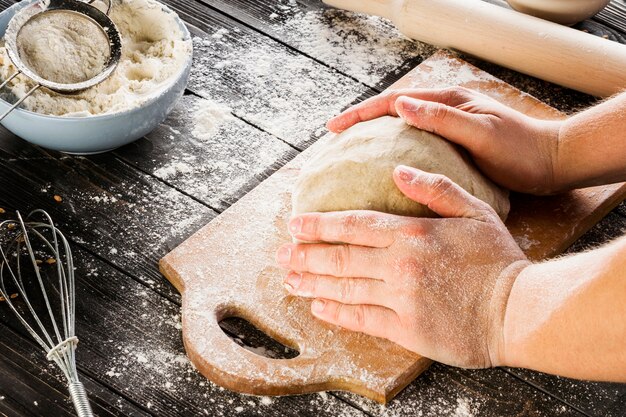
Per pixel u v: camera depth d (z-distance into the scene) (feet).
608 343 3.28
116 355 3.59
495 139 3.80
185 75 4.03
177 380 3.55
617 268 3.26
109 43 4.01
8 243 3.82
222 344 3.58
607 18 4.81
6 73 3.95
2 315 3.65
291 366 3.54
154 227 3.91
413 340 3.51
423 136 3.77
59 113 3.93
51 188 3.99
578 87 4.42
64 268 3.77
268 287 3.73
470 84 4.38
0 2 4.59
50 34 3.95
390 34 4.68
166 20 4.23
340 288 3.58
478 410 3.54
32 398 3.48
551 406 3.56
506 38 4.43
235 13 4.70
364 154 3.72
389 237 3.55
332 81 4.44
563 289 3.38
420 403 3.54
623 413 3.56
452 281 3.51
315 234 3.59
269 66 4.48
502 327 3.48
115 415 3.47
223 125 4.24
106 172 4.05
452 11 4.49
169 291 3.76
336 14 4.75
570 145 3.87
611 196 4.01
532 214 3.95
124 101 3.95
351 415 3.51
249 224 3.88
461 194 3.62
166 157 4.12
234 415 3.50
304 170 3.79
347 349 3.59
